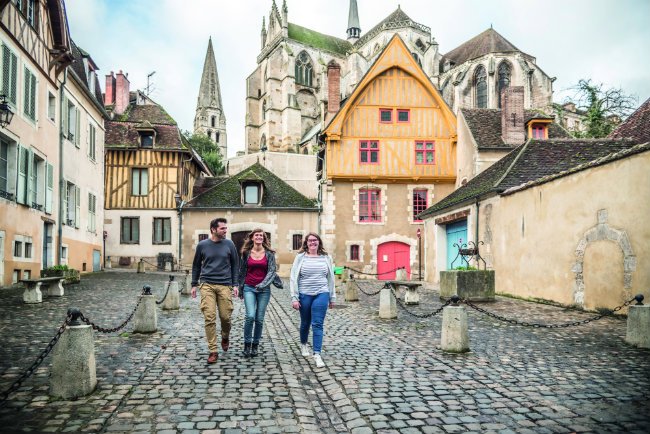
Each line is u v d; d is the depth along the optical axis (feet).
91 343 13.87
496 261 46.50
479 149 69.46
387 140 83.46
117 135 88.74
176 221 86.22
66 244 55.01
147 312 23.12
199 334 23.08
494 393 14.35
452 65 166.91
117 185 86.69
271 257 19.56
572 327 26.27
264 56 206.39
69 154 56.03
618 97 85.87
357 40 228.22
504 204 44.83
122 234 86.38
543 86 145.79
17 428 11.11
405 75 84.48
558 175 35.81
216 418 12.16
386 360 18.58
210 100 296.10
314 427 11.77
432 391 14.56
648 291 27.63
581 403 13.46
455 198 58.54
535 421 12.14
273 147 194.80
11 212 40.47
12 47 40.68
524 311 33.12
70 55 51.26
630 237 28.91
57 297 36.11
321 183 88.99
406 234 83.35
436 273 63.72
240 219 85.20
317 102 205.57
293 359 18.71
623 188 29.55
